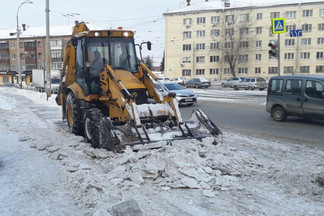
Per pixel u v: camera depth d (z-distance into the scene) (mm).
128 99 6727
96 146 7008
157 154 5848
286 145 8094
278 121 12273
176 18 60656
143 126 6535
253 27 55844
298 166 6074
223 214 4105
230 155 6383
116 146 6152
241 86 35281
